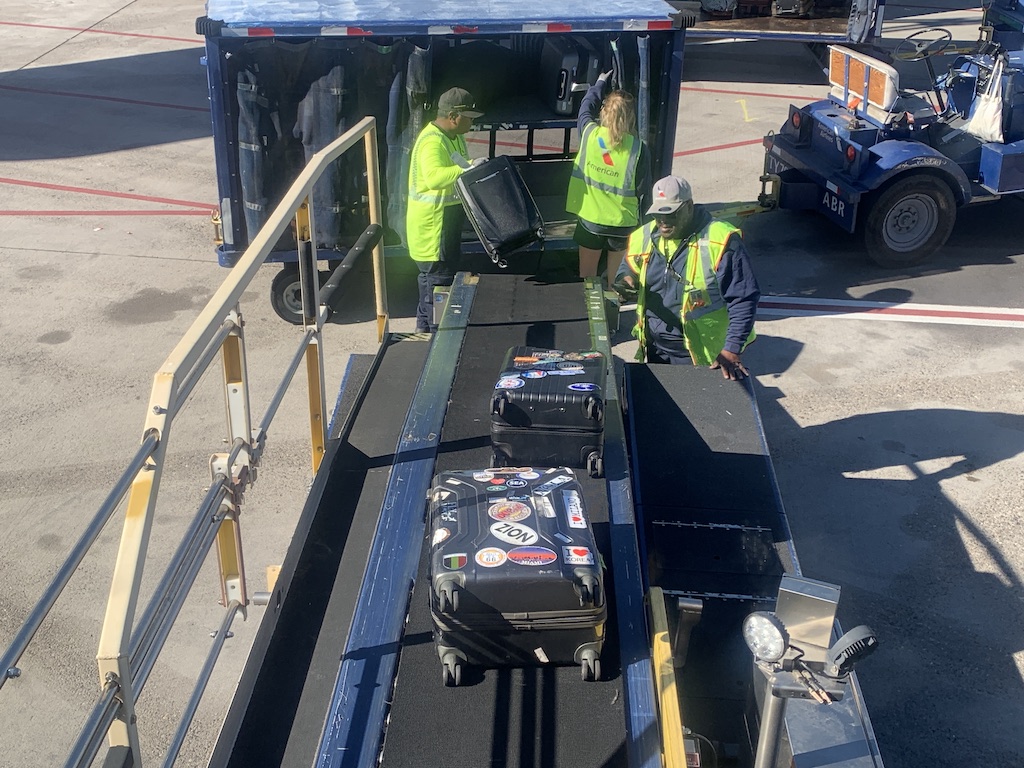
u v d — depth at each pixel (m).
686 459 4.02
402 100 6.84
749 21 14.01
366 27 6.48
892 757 4.07
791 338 7.66
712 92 14.71
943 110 9.02
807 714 2.83
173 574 2.31
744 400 4.39
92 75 15.07
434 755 2.38
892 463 6.09
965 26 17.45
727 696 3.26
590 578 2.51
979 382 7.04
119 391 6.80
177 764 4.01
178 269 8.79
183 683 4.42
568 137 8.10
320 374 3.62
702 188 10.68
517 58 7.89
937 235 8.64
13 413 6.51
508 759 2.36
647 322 4.99
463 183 5.57
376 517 3.45
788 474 5.98
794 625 2.22
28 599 4.88
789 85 15.17
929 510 5.65
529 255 7.71
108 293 8.30
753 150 12.00
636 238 4.86
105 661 1.79
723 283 4.63
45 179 10.97
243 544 5.25
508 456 3.43
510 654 2.60
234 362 2.74
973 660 4.59
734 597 3.41
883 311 8.10
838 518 5.58
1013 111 8.43
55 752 4.05
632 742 2.41
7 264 8.84
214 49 6.50
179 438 6.26
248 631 4.73
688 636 3.10
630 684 2.59
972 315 8.02
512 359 3.63
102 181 10.94
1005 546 5.36
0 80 14.76
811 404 6.75
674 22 6.92
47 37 17.28
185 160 11.65
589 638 2.58
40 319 7.82
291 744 2.62
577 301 5.00
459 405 3.94
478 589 2.50
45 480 5.81
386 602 2.89
